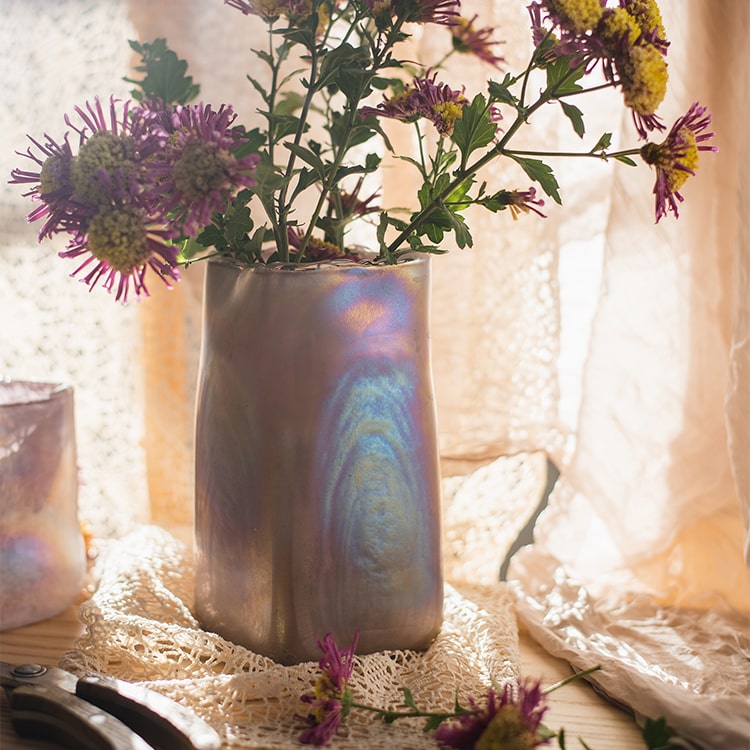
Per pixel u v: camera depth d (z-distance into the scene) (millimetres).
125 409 861
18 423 685
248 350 600
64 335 851
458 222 582
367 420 603
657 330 750
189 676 620
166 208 540
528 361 789
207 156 525
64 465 719
